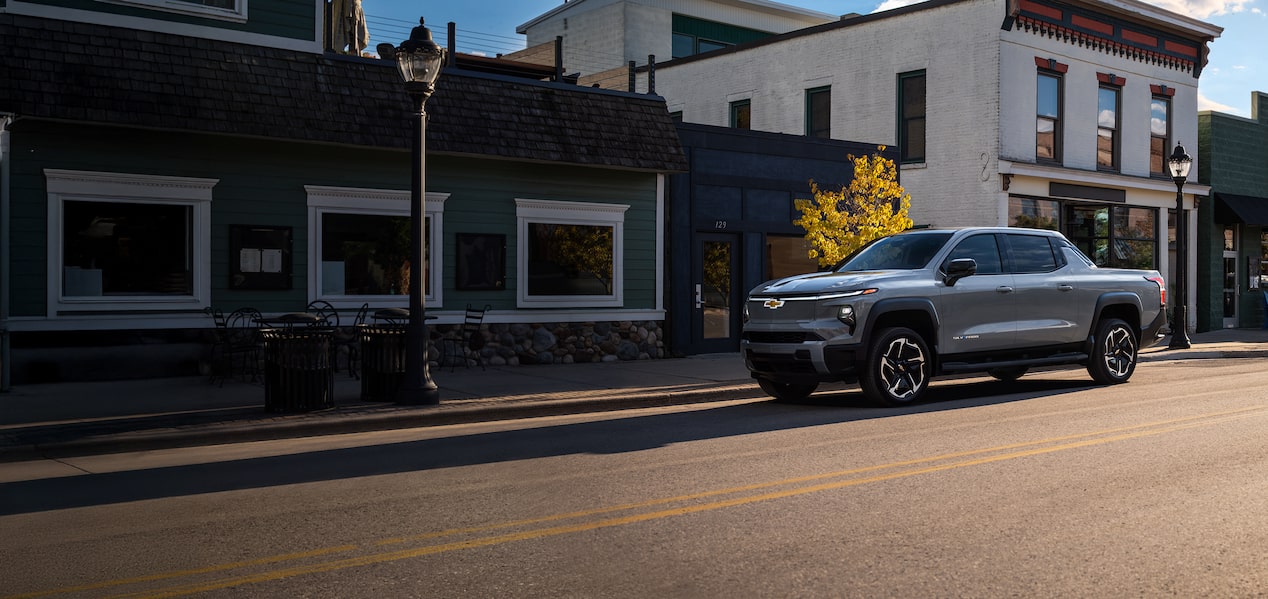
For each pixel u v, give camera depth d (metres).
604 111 16.78
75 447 9.02
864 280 11.25
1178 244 21.19
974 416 10.43
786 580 4.81
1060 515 6.02
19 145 12.69
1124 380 13.77
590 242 17.12
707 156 18.33
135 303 13.47
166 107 12.95
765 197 19.06
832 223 16.77
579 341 16.95
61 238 12.98
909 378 11.53
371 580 4.91
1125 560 5.08
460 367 15.79
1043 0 23.42
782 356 11.49
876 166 17.20
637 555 5.28
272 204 14.35
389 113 14.70
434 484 7.32
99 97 12.55
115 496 7.09
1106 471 7.33
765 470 7.56
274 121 13.67
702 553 5.30
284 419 10.24
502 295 16.30
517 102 15.93
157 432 9.47
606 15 37.69
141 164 13.44
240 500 6.87
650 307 17.77
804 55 26.47
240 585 4.87
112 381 13.31
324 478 7.65
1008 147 22.86
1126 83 25.95
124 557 5.43
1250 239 29.81
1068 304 12.92
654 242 17.78
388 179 15.19
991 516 6.01
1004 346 12.30
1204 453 8.02
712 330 18.61
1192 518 5.92
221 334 13.34
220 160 13.97
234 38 13.88
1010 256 12.59
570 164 16.17
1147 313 13.99
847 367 11.19
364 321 14.91
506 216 16.23
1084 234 25.45
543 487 7.12
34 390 12.42
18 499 7.03
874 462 7.79
